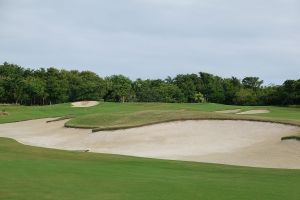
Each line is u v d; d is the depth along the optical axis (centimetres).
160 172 1691
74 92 11925
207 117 3531
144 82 12725
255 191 1281
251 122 3369
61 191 1206
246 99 10469
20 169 1580
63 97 11600
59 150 2731
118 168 1767
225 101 12600
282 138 2781
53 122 4794
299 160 2292
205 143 2948
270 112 5697
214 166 2031
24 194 1150
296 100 8894
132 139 3158
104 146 3067
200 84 12988
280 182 1477
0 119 5494
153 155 2631
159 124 3469
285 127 3181
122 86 11794
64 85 11662
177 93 11912
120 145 3041
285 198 1186
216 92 12425
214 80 13125
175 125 3434
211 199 1156
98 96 11738
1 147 2853
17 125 4944
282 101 9119
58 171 1569
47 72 12312
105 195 1174
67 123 4241
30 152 2505
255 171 1845
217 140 3008
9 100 11000
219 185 1377
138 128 3403
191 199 1152
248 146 2784
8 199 1088
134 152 2778
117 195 1178
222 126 3347
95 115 4362
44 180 1365
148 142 3055
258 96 10150
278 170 1908
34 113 6297
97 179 1425
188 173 1694
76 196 1151
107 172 1611
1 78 11194
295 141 2689
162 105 6775
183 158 2469
